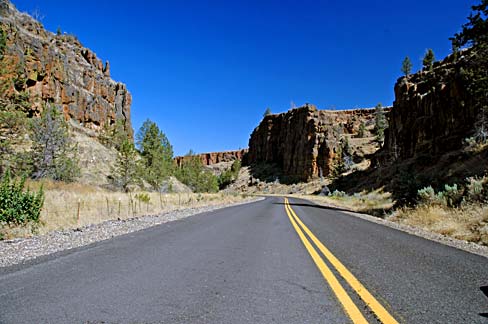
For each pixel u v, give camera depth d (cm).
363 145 10856
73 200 1530
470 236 911
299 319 297
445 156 3384
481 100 2289
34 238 764
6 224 859
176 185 5859
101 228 969
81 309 317
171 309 321
